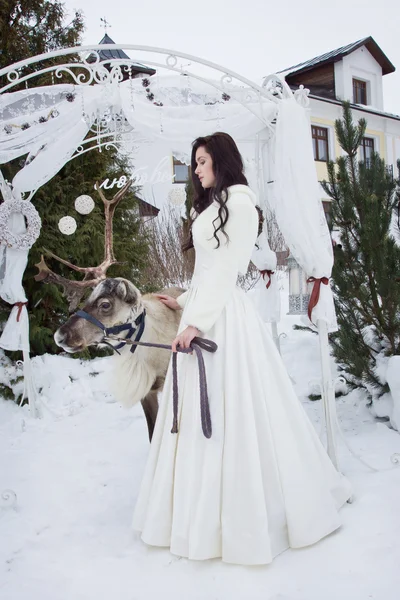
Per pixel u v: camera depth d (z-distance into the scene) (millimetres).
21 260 4254
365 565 2070
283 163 3016
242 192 2215
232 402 2152
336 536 2279
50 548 2355
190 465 2162
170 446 2240
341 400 4355
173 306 3121
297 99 3352
